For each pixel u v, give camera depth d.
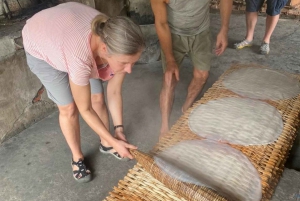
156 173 1.16
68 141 1.83
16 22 2.25
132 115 2.47
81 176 1.89
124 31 1.09
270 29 3.21
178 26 2.04
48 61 1.44
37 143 2.24
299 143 1.88
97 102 1.88
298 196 1.59
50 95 1.64
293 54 3.36
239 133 1.38
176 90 2.78
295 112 1.52
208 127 1.42
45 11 1.48
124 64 1.19
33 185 1.92
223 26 2.13
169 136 1.42
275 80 1.76
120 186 1.21
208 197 1.01
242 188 1.13
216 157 1.25
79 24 1.32
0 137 2.23
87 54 1.25
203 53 2.15
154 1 1.81
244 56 3.34
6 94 2.17
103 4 2.86
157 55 3.20
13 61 2.14
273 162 1.24
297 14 4.19
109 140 1.37
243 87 1.70
